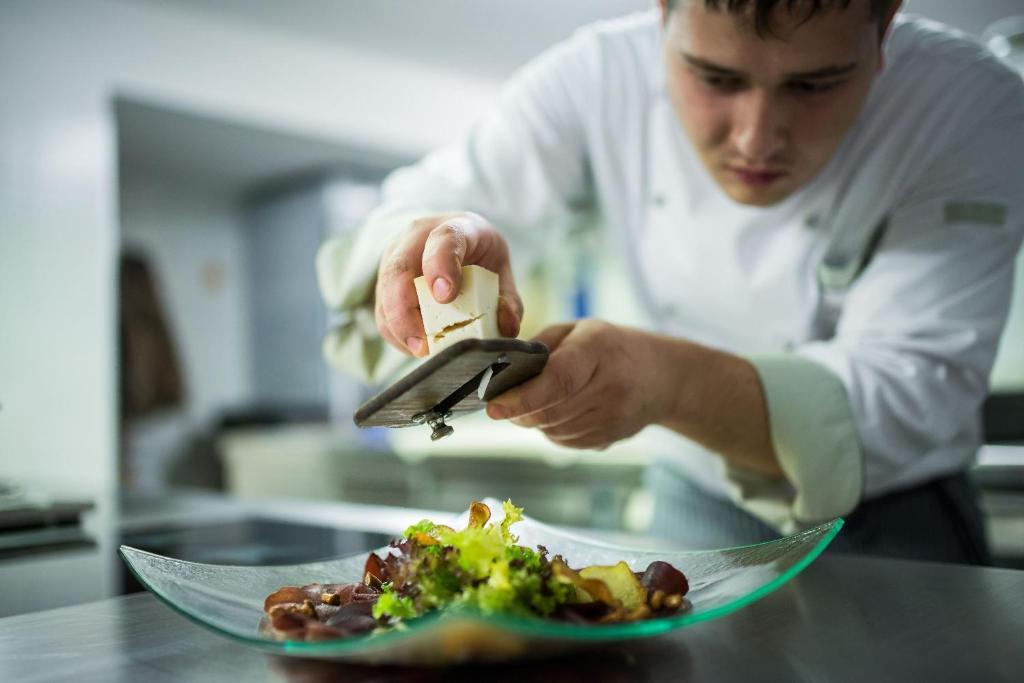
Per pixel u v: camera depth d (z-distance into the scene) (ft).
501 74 12.23
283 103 10.59
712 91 2.52
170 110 9.87
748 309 3.64
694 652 1.63
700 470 3.80
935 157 3.05
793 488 2.89
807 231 3.34
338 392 12.66
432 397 1.80
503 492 8.95
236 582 1.99
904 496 3.29
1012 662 1.51
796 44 2.27
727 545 3.78
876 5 2.30
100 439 8.96
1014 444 5.77
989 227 2.95
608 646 1.68
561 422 2.31
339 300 3.18
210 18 9.93
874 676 1.46
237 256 14.06
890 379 2.79
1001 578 2.20
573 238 4.61
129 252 12.74
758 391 2.61
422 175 3.91
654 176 3.71
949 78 3.06
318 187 12.70
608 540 3.09
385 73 11.57
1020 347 6.61
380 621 1.58
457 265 1.98
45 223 8.71
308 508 4.10
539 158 3.85
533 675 1.51
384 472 10.05
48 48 8.79
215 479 13.20
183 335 13.33
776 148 2.54
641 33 3.68
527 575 1.53
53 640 1.83
